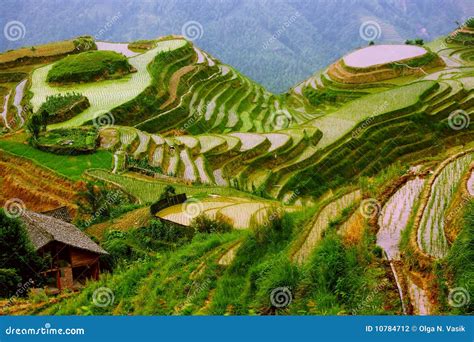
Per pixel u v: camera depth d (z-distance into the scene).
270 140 61.38
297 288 13.40
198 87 86.81
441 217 15.20
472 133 64.81
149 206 33.94
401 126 64.19
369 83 88.19
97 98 71.88
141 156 50.34
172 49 94.94
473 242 12.15
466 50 103.06
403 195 17.78
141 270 20.14
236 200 34.22
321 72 105.56
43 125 53.62
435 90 72.56
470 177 17.11
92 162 46.09
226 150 57.09
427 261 12.74
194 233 28.41
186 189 39.97
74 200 40.56
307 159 57.44
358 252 13.52
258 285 14.29
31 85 79.88
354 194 19.27
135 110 70.12
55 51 99.25
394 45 101.06
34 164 45.22
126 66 82.94
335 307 12.04
